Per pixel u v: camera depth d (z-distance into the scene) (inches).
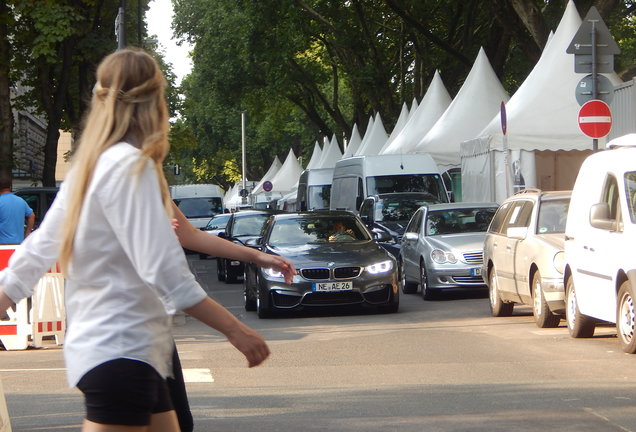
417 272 1194.0
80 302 186.2
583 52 979.3
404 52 2901.1
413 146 2074.3
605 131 971.9
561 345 709.9
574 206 751.7
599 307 693.3
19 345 789.2
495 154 1381.6
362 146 2738.7
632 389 522.9
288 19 2792.8
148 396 187.2
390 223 1487.5
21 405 508.7
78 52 2022.6
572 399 496.7
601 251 683.4
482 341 748.6
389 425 442.9
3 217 893.8
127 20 2199.8
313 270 982.4
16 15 1878.7
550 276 795.4
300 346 747.4
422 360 654.5
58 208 187.9
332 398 515.8
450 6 2508.6
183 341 808.9
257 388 553.0
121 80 188.2
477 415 461.7
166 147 189.5
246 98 3469.5
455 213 1208.8
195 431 435.2
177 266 181.0
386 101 2768.2
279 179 4315.9
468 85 1873.8
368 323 912.3
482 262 1074.7
